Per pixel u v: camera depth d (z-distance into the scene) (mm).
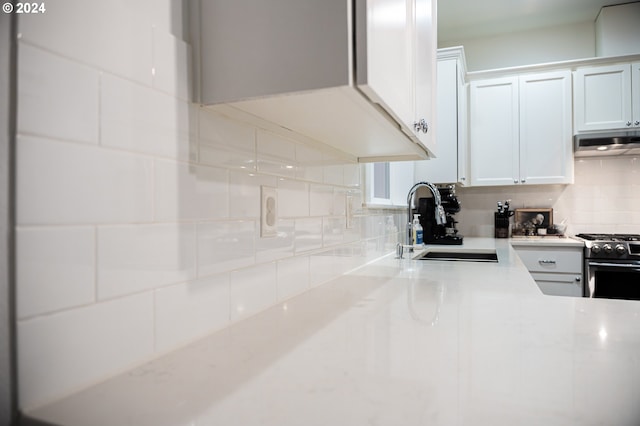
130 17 602
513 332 768
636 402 476
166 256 661
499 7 3027
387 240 2174
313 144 1195
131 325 595
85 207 529
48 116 486
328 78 652
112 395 506
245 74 703
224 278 803
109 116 563
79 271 521
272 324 827
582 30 3299
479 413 452
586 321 844
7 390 450
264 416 450
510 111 3141
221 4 718
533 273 2918
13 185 453
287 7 677
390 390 514
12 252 453
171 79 676
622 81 2891
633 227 3158
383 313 917
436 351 662
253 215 899
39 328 475
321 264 1275
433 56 1490
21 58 459
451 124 2920
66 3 507
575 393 501
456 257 2449
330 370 583
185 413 459
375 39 691
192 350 671
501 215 3293
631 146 2838
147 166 626
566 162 3021
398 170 2420
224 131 806
